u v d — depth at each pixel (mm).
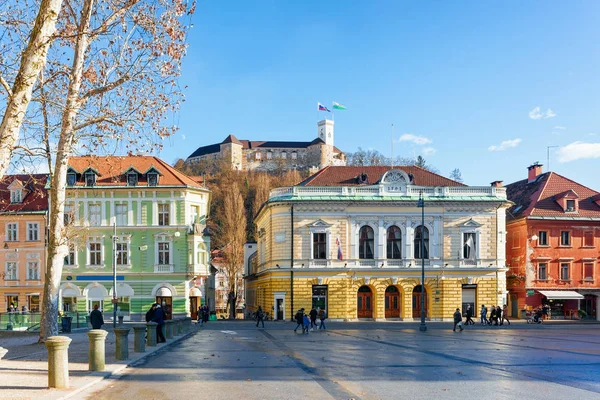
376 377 17719
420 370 19406
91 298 58375
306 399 14055
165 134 25359
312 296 57188
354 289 57250
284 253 57469
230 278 79000
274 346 29078
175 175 60781
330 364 21062
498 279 58312
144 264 58875
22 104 14773
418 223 58469
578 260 61062
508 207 61156
